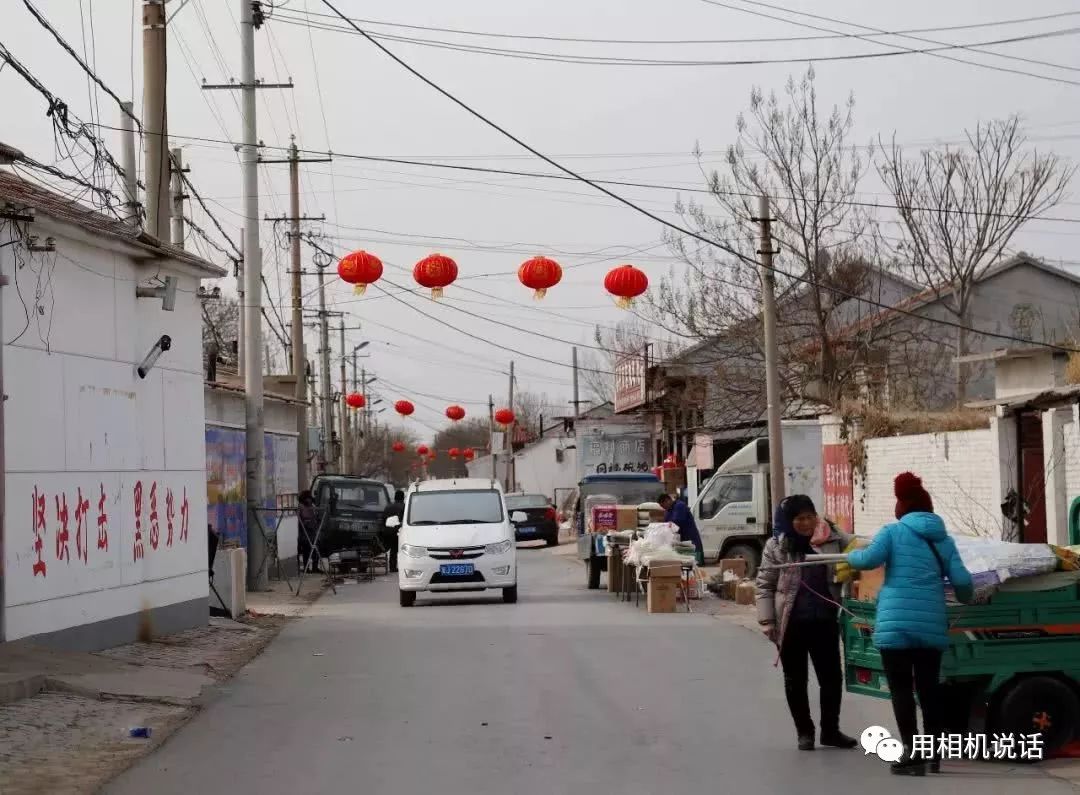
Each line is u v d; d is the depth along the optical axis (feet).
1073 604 30.27
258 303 87.86
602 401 299.58
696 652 51.31
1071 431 63.98
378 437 456.04
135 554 54.08
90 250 50.60
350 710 38.04
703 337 126.41
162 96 63.72
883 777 28.35
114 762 30.19
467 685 42.73
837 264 124.06
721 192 122.31
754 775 28.60
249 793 27.12
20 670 39.83
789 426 97.66
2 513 42.42
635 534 80.79
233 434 93.04
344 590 92.27
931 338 135.03
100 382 51.21
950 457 80.38
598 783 27.81
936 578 28.76
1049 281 149.79
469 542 75.77
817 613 31.53
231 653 52.39
